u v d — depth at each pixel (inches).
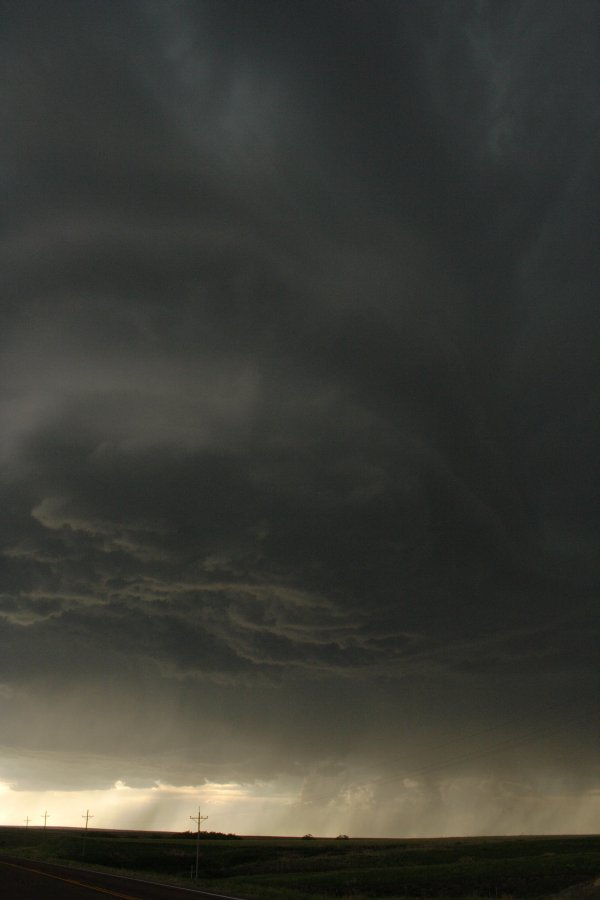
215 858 5132.9
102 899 1451.8
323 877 3730.3
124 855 5132.9
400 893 3006.9
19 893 1584.6
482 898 2507.4
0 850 4940.9
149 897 1515.7
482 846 5792.3
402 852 5369.1
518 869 3688.5
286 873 4249.5
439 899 2497.5
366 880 3511.3
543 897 2556.6
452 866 4084.6
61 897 1491.1
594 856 4293.8
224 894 1699.1
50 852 5049.2
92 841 6210.6
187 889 1835.6
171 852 5398.6
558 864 3836.1
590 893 2522.1
